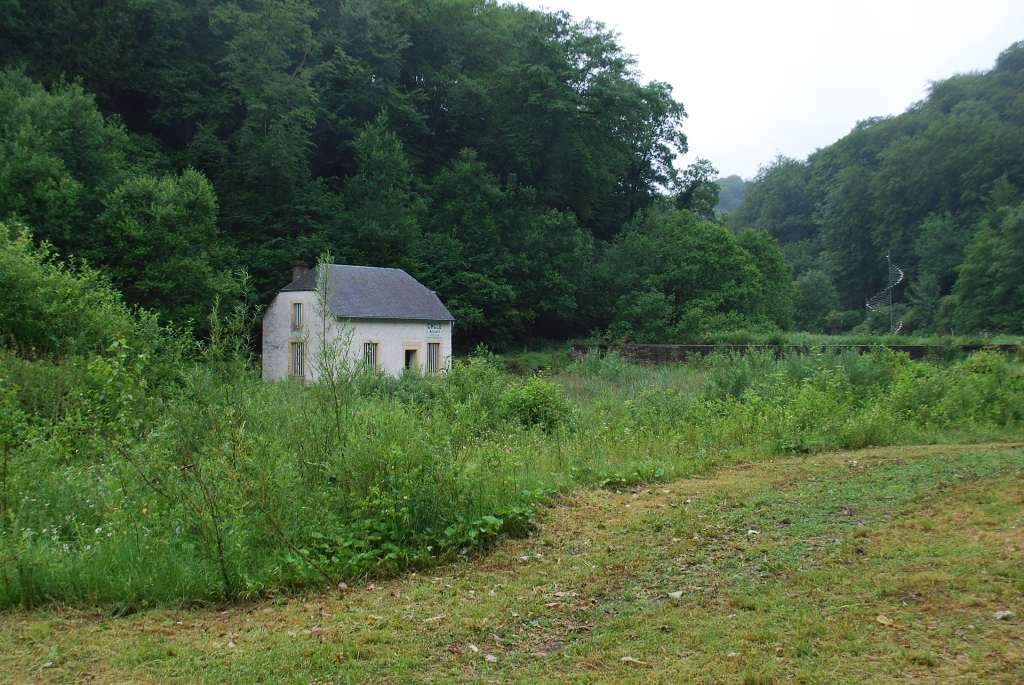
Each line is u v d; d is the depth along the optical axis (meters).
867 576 5.47
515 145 53.28
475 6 61.72
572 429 13.45
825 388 15.33
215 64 46.06
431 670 4.16
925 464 9.83
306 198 44.66
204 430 7.16
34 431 8.28
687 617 4.83
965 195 77.44
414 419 8.29
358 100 50.62
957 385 15.59
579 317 53.16
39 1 41.47
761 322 52.69
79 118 33.00
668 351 40.09
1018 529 6.52
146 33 46.50
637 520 7.36
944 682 3.79
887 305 76.25
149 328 15.12
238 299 33.62
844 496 8.11
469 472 7.39
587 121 56.72
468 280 44.84
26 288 14.83
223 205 43.03
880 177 87.06
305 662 4.27
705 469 10.02
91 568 5.51
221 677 4.09
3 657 4.38
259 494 6.08
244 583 5.51
